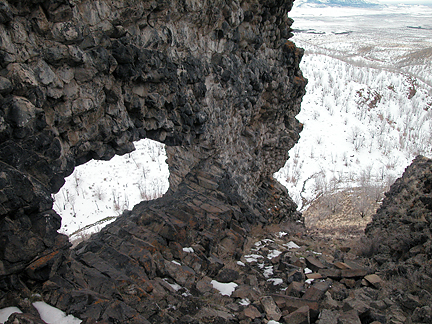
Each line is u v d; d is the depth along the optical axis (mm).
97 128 5234
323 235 11719
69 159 4797
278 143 12703
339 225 19172
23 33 3900
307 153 36312
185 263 6363
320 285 6273
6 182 3686
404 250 7328
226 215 8125
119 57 5160
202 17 7266
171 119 7035
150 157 24953
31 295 3910
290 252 8078
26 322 3422
